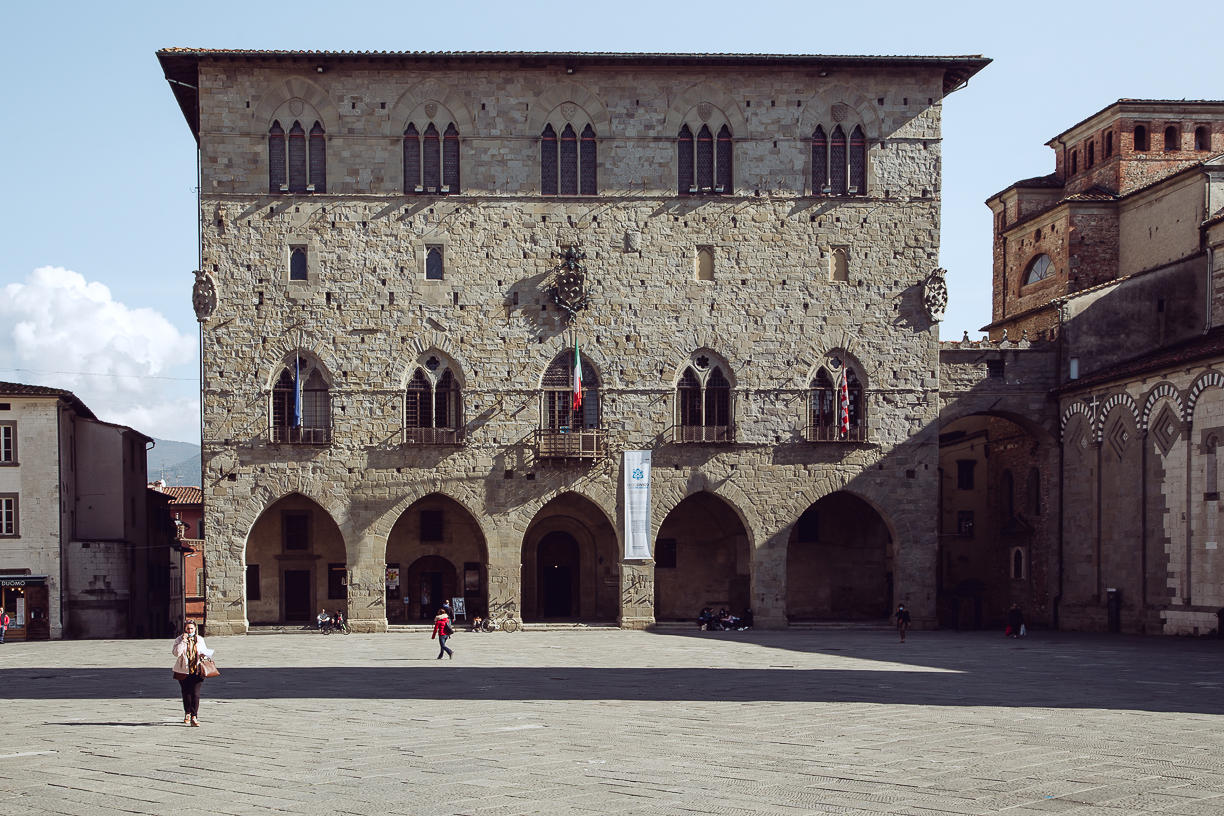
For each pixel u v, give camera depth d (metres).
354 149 69.75
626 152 70.94
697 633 67.50
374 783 21.80
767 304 71.12
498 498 69.50
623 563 69.88
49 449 75.19
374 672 44.97
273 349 68.94
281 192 69.31
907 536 71.12
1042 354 72.81
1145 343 73.00
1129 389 65.12
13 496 74.75
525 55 69.38
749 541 70.69
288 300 69.06
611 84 71.00
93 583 76.38
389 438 69.19
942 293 71.62
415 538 75.38
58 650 60.47
